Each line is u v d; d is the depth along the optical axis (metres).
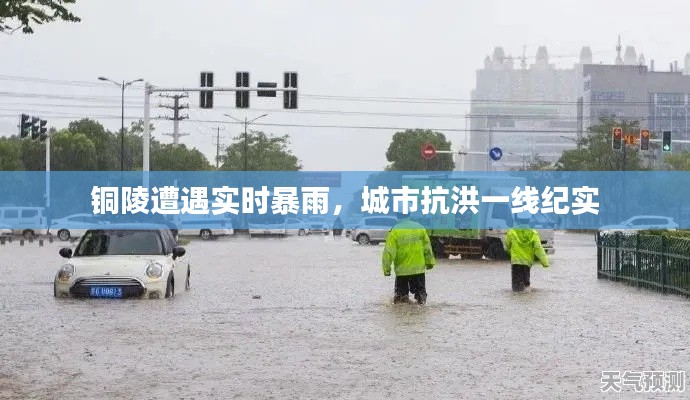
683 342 19.61
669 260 31.47
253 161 167.88
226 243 81.81
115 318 23.30
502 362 16.94
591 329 21.69
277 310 25.78
